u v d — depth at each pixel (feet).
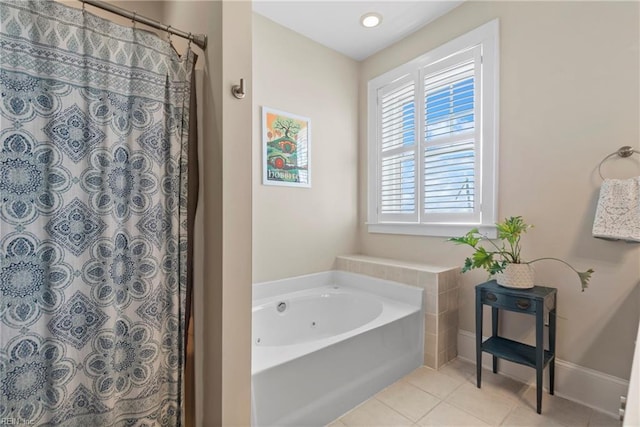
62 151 3.94
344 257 10.02
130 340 4.48
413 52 9.11
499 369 7.29
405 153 9.45
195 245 5.23
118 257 4.36
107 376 4.19
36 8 3.76
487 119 7.52
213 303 4.77
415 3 7.87
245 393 4.71
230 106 4.60
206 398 4.96
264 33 8.30
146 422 4.55
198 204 5.16
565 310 6.34
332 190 10.02
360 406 6.10
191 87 5.05
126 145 4.43
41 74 3.81
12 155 3.66
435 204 8.66
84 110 4.08
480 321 6.61
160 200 4.73
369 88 10.42
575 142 6.20
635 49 5.52
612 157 5.75
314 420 5.45
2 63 3.57
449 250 8.31
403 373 7.16
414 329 7.47
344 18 8.40
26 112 3.73
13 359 3.68
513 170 7.10
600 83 5.89
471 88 7.85
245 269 4.77
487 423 5.57
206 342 4.98
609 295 5.82
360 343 6.19
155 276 4.66
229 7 4.60
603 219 5.53
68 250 3.99
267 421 4.91
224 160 4.55
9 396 3.67
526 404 6.09
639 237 5.21
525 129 6.89
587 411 5.85
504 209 7.28
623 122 5.65
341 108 10.25
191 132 5.04
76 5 5.66
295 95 9.00
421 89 8.91
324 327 8.95
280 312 8.25
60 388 3.92
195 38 4.99
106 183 4.22
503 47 7.22
